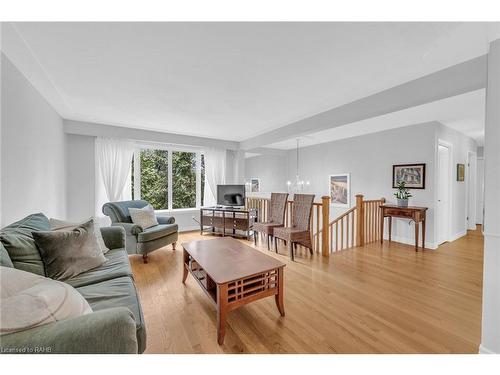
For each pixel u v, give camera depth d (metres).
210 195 5.57
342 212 5.64
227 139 5.42
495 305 1.38
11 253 1.49
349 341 1.65
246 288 1.84
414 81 2.27
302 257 3.57
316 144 6.34
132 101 2.92
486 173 1.42
